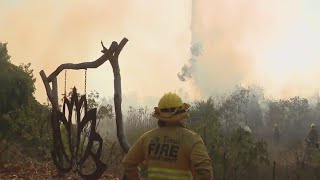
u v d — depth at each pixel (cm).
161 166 387
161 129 399
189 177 384
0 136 1280
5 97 1297
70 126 743
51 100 786
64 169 759
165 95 404
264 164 1109
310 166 1214
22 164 1221
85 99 714
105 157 1171
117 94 700
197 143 379
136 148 412
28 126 1270
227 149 1069
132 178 416
